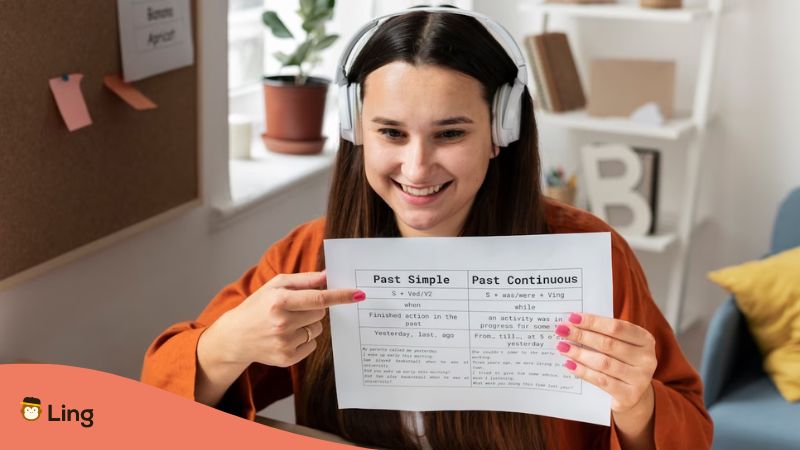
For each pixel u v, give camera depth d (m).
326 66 2.61
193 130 1.74
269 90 2.21
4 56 1.26
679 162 2.71
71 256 1.44
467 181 0.94
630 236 2.55
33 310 1.42
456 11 0.93
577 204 2.82
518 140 1.06
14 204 1.32
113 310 1.60
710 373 2.00
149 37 1.55
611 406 0.95
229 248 1.94
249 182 2.01
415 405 1.00
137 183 1.59
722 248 2.71
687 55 2.63
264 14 2.14
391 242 0.95
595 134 2.80
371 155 0.95
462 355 0.97
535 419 1.05
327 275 0.97
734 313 2.08
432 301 0.96
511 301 0.94
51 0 1.33
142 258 1.66
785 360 2.05
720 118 2.62
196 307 1.85
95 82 1.45
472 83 0.92
